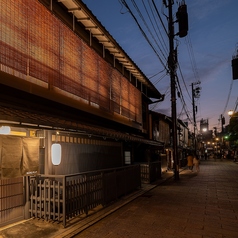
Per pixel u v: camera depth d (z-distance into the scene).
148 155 21.28
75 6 7.83
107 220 7.30
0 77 5.59
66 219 6.73
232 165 37.66
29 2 6.48
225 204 9.50
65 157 8.77
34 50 6.66
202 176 20.94
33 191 7.08
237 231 6.33
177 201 10.06
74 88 8.62
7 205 6.46
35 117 5.84
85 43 9.45
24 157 6.33
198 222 7.11
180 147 34.00
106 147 12.37
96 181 8.28
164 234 6.11
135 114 15.73
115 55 12.13
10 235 5.75
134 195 11.04
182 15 13.85
